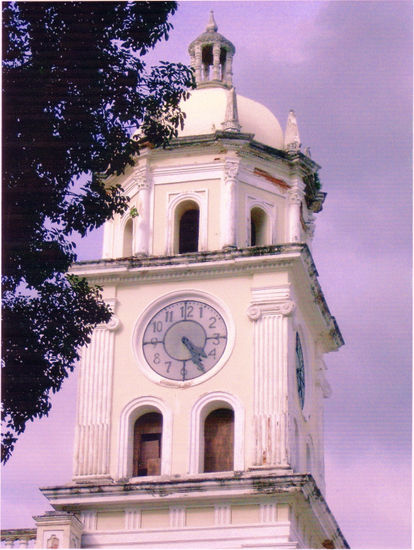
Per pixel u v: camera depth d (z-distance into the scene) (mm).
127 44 36750
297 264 51250
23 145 35219
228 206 53062
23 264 35312
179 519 47969
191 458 49438
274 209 54094
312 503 48062
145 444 50531
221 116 55094
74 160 36031
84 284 37875
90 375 51406
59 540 47031
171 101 37344
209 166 53875
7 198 35156
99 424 50562
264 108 56750
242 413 49719
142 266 52250
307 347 53688
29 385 35500
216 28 58344
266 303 51062
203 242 52812
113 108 36594
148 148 54125
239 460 48938
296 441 50688
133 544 47844
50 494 48844
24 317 35750
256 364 50344
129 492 48500
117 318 52031
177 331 51594
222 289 51719
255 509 47594
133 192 54375
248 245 53031
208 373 50688
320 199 56281
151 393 50781
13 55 35500
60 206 36344
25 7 35562
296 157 54688
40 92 35531
